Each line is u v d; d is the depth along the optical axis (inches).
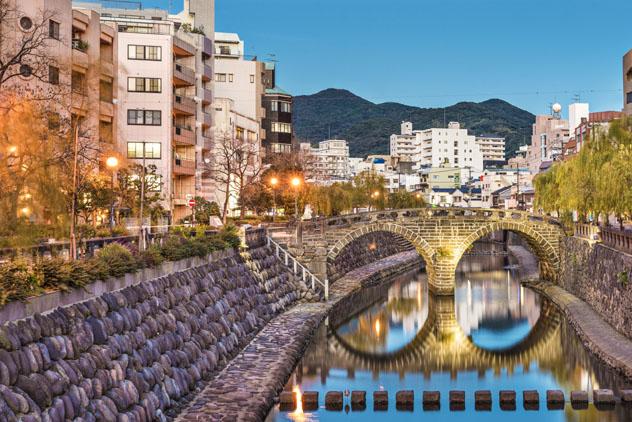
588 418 1000.2
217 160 2753.4
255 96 3472.0
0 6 1338.6
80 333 681.6
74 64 1710.1
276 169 3056.1
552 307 2169.0
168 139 2331.4
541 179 2458.2
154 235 1218.6
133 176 2064.5
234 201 2957.7
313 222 2226.9
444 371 1396.4
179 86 2581.2
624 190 1537.9
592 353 1392.7
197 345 1045.2
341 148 7322.8
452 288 2329.0
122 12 2874.0
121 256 871.7
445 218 2327.8
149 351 844.0
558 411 1034.1
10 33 1550.2
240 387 1002.1
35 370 578.2
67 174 938.1
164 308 964.6
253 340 1366.9
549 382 1273.4
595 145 1788.9
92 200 1366.9
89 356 682.2
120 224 1498.5
